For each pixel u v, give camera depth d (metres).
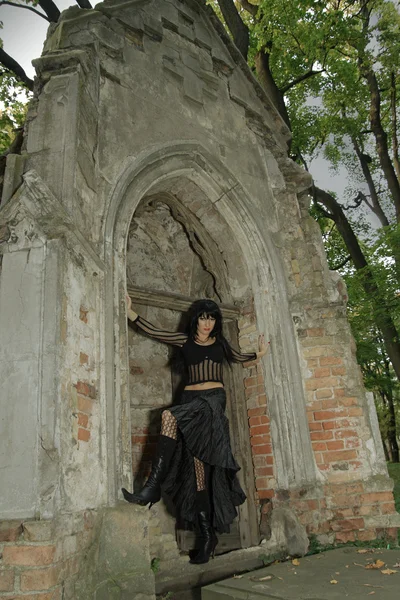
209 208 5.01
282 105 10.60
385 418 23.03
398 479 9.54
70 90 3.46
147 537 2.92
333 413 4.42
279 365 4.52
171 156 4.44
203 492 3.45
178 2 5.33
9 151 3.75
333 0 13.27
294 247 5.09
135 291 4.28
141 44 4.70
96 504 2.83
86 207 3.44
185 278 6.39
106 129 3.99
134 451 5.81
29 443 2.44
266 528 4.15
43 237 2.87
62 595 2.31
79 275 3.10
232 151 5.10
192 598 3.17
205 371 3.64
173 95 4.77
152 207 5.58
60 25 4.05
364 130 15.83
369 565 3.10
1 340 2.69
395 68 14.58
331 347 4.65
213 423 3.41
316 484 4.20
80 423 2.78
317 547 3.94
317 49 10.34
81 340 2.99
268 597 2.62
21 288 2.79
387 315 11.94
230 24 9.72
